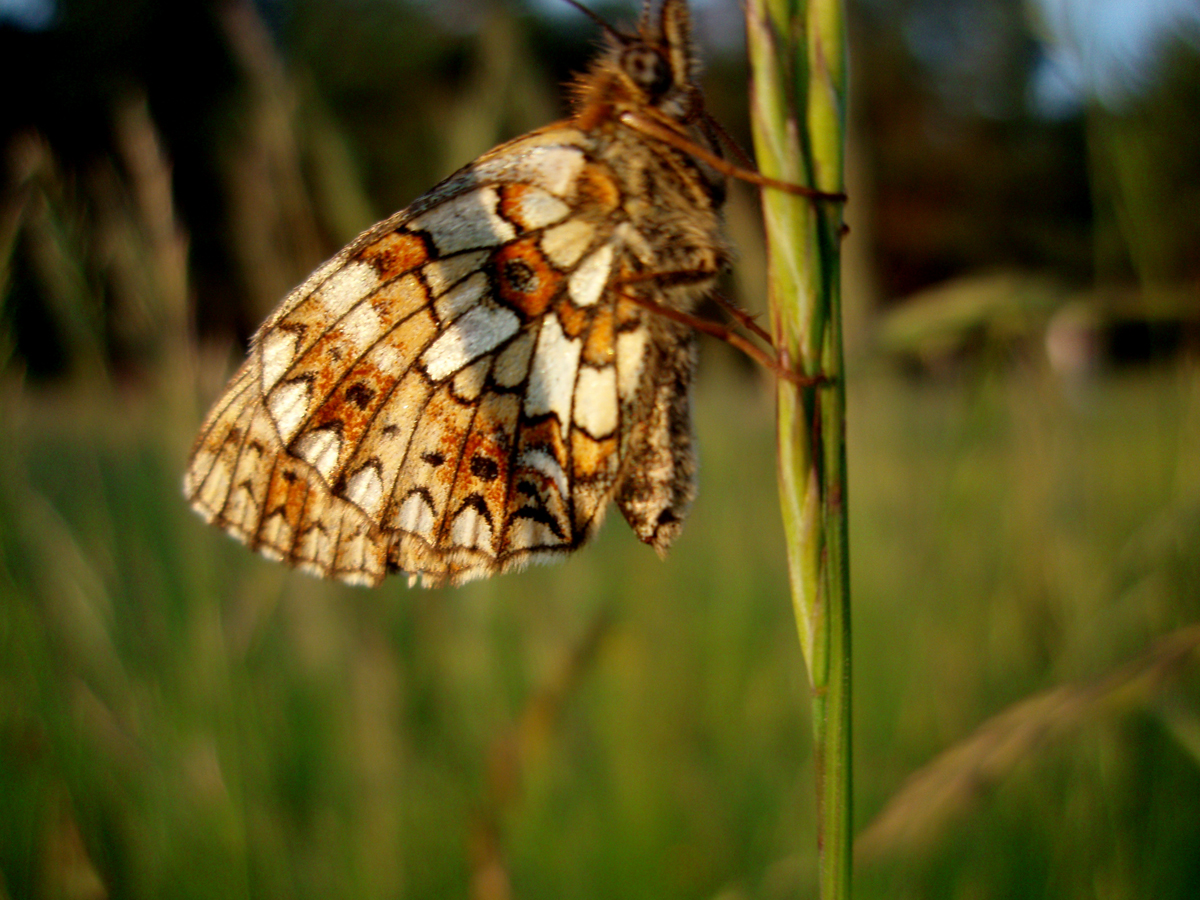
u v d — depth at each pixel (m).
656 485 0.06
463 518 0.07
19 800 0.07
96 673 0.08
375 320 0.07
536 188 0.07
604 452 0.06
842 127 0.05
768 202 0.05
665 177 0.06
